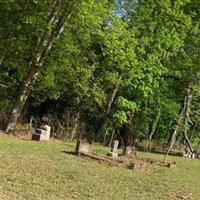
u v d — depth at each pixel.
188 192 23.23
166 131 57.72
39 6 36.00
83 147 29.39
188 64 50.25
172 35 42.34
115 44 39.56
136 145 52.34
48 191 16.94
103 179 21.88
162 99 51.94
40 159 23.83
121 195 18.97
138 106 48.12
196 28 47.91
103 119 48.59
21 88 35.38
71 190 17.97
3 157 21.98
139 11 42.34
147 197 19.70
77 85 43.62
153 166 31.91
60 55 39.38
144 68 41.97
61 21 35.78
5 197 14.77
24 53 39.44
